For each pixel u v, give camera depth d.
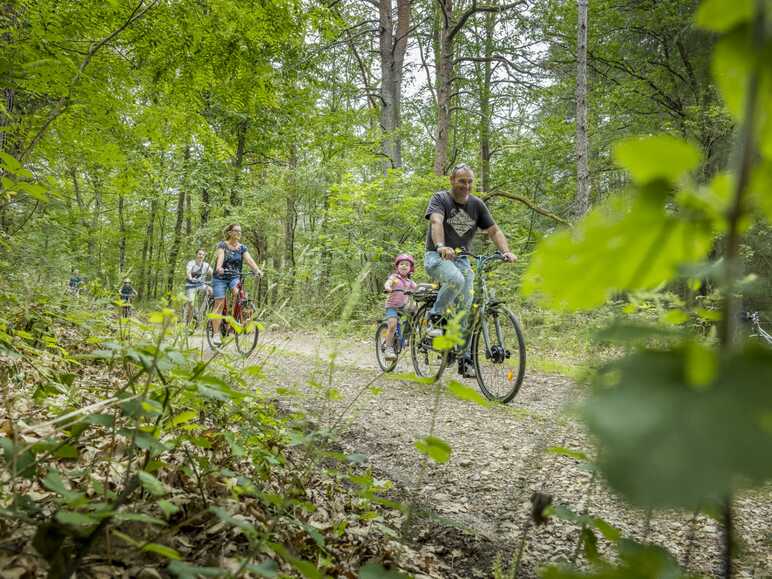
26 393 1.85
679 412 0.18
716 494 0.15
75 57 4.01
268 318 2.00
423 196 11.70
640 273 0.23
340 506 1.91
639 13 14.51
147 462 1.19
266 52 6.04
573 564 0.92
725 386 0.19
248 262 6.93
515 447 2.88
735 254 0.22
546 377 4.88
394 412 3.67
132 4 4.37
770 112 0.19
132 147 5.16
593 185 12.09
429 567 1.63
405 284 5.90
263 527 1.38
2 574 0.95
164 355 1.11
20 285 2.63
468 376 4.46
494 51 15.26
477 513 2.09
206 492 1.52
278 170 17.44
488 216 4.79
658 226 0.22
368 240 11.37
